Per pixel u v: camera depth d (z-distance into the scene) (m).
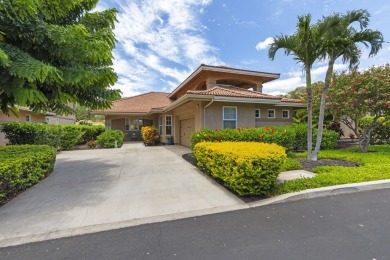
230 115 11.49
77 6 6.56
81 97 7.46
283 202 4.18
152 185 5.40
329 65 7.62
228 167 4.78
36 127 10.08
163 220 3.45
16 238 2.93
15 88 4.62
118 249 2.65
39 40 5.04
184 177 6.17
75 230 3.15
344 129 17.80
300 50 7.40
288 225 3.22
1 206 4.07
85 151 12.60
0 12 4.68
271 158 4.44
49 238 2.93
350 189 4.76
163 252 2.57
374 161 7.39
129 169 7.36
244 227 3.17
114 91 7.82
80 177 6.28
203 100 10.57
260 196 4.48
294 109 16.44
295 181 5.13
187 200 4.33
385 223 3.24
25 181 5.00
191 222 3.36
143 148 14.12
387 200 4.20
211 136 8.23
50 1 5.04
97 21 6.88
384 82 8.43
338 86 9.80
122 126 21.08
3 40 5.00
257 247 2.64
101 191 4.96
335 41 6.85
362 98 9.12
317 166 7.05
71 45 5.26
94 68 5.95
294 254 2.49
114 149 13.57
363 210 3.73
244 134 8.50
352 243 2.71
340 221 3.33
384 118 10.44
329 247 2.62
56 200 4.38
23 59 4.47
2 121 13.41
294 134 9.28
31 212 3.79
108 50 5.56
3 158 4.89
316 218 3.44
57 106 7.84
